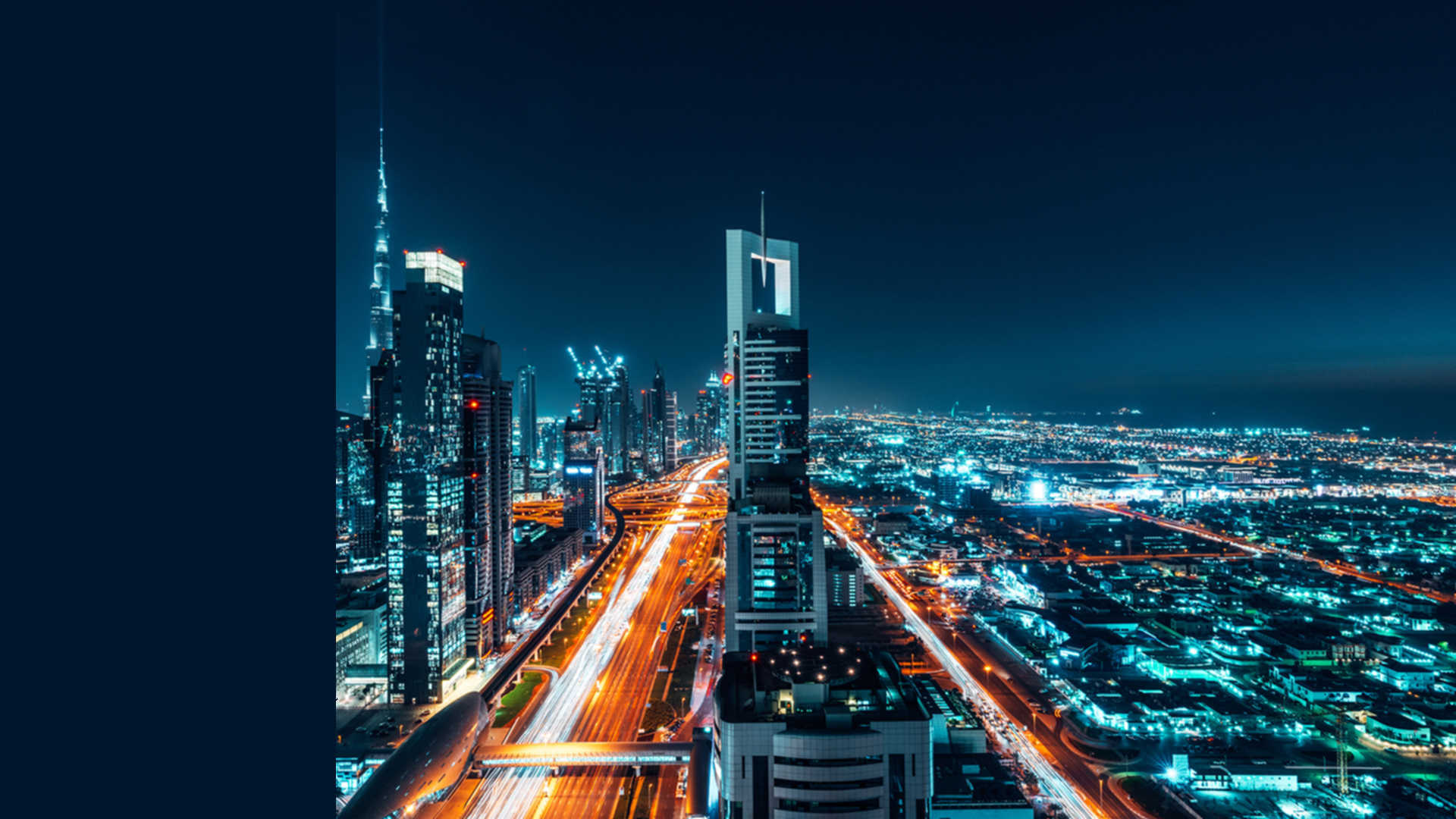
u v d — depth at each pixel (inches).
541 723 7140.8
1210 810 5748.0
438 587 7628.0
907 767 4156.0
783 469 7869.1
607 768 6205.7
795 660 4830.2
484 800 5718.5
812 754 4104.3
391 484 7657.5
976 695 7859.3
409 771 5177.2
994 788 5290.4
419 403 7628.0
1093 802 5856.3
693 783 5502.0
